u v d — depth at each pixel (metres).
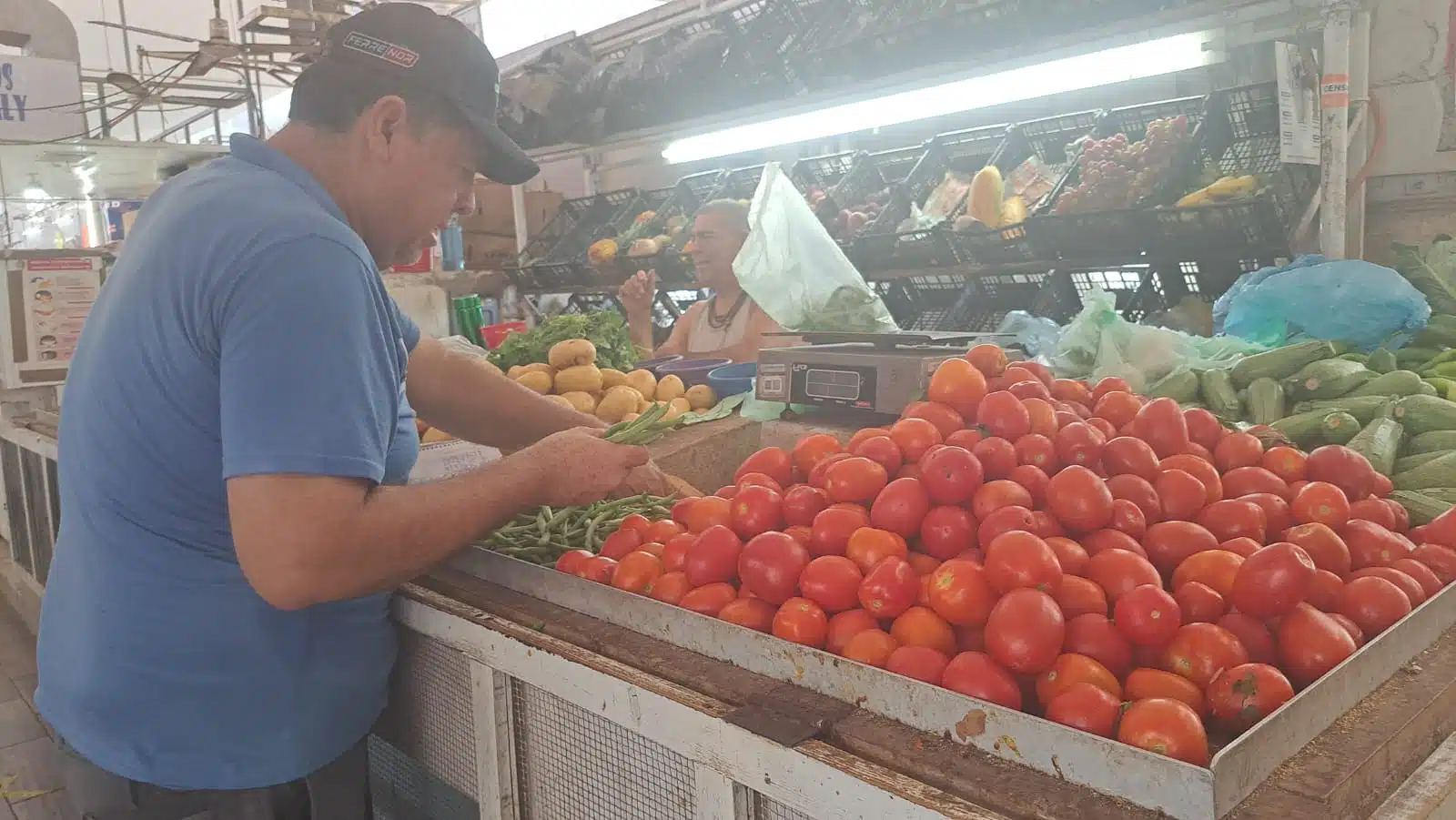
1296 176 2.69
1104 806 0.77
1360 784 0.81
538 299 5.58
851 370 2.02
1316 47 2.65
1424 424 1.76
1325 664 0.93
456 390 1.78
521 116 4.54
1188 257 2.93
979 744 0.86
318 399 1.06
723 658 1.10
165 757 1.24
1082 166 3.28
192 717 1.24
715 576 1.21
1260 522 1.13
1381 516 1.22
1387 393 1.89
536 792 1.28
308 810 1.41
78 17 8.55
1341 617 1.00
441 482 1.25
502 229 5.50
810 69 3.44
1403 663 1.00
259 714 1.27
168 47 9.44
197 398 1.14
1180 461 1.23
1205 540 1.08
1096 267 3.15
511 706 1.29
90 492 1.21
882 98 3.42
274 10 3.58
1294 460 1.31
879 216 3.74
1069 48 2.86
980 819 0.77
